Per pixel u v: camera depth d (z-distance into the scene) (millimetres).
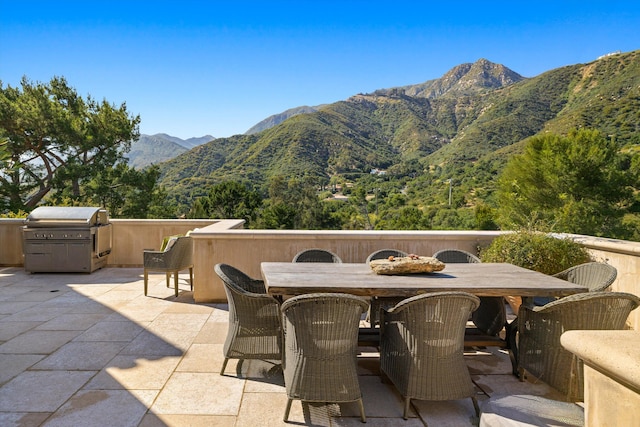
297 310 2445
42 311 4758
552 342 2799
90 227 6824
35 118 15047
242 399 2787
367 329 3680
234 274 3586
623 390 992
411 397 2570
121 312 4730
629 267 4176
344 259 5258
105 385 2953
